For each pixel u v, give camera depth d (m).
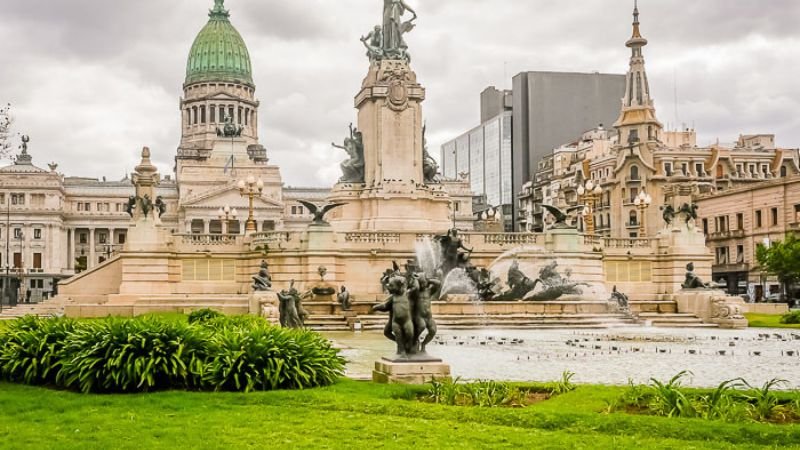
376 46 70.50
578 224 127.94
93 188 192.25
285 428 15.30
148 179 61.84
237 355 19.83
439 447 13.78
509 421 15.95
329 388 20.03
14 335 21.98
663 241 69.12
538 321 51.22
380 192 66.56
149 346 20.14
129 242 60.88
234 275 63.00
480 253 63.38
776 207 101.44
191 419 16.14
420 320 21.70
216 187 182.88
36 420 16.17
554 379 25.55
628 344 39.25
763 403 16.72
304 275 59.97
